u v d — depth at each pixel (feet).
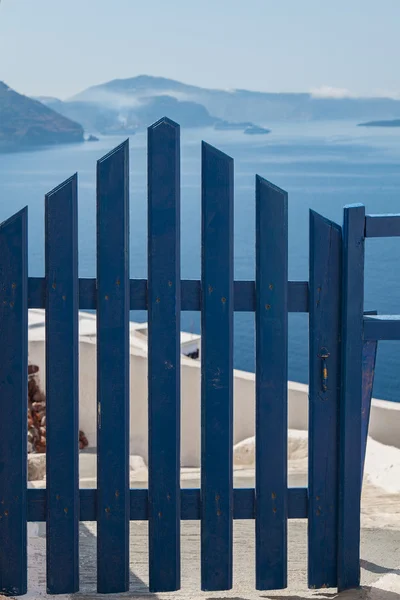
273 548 15.43
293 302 15.21
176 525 15.26
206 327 14.89
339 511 15.43
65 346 14.84
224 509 15.23
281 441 15.21
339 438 15.38
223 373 14.97
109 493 15.17
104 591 15.34
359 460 15.29
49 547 15.23
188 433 47.91
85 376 49.78
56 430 14.98
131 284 14.96
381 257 397.60
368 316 15.30
